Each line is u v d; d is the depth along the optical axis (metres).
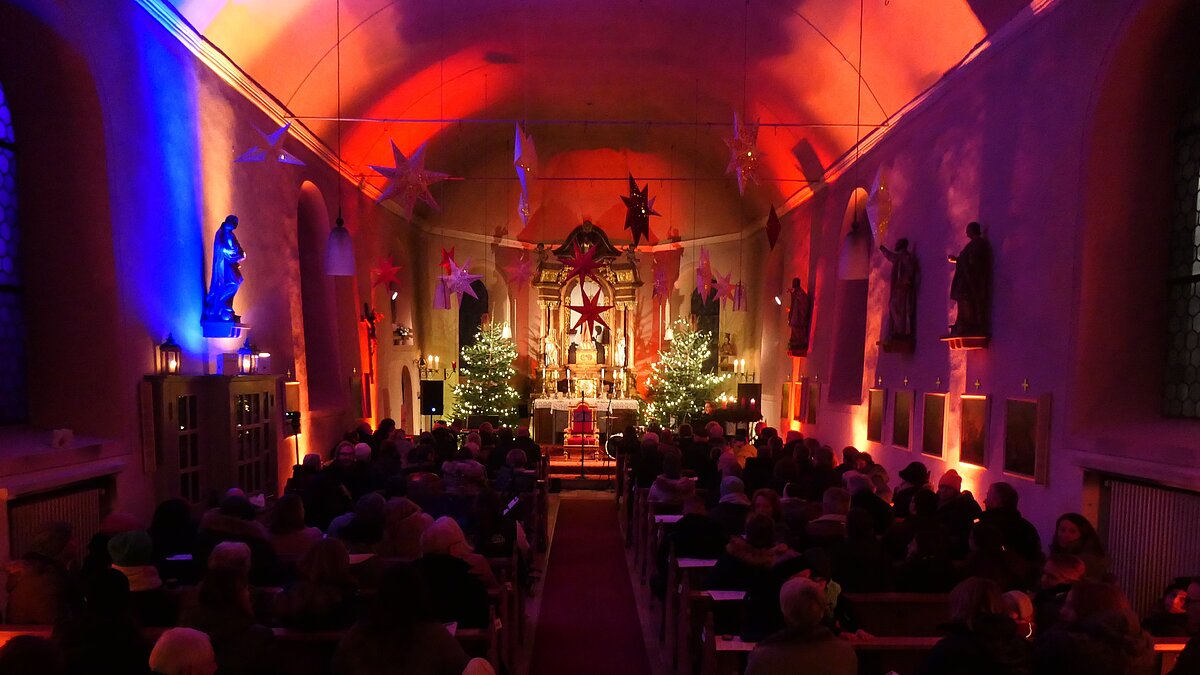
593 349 23.12
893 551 6.66
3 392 7.95
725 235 22.77
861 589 5.59
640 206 13.95
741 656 5.06
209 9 9.38
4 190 7.95
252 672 3.98
